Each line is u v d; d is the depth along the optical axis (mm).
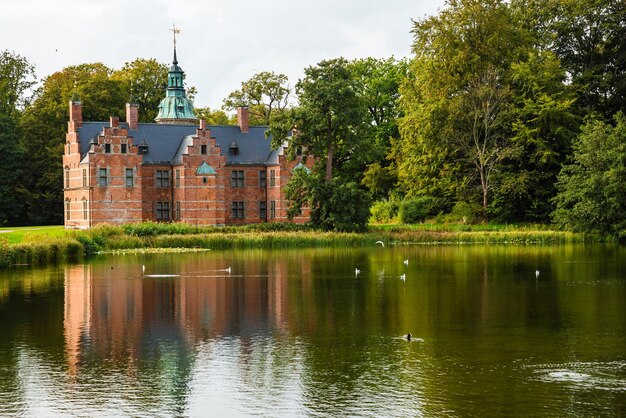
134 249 62219
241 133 87312
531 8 81438
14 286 41844
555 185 71938
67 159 81875
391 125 92750
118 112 96625
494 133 78000
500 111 76375
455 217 77875
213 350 27344
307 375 24281
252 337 29250
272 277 45094
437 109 76125
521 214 79250
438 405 21578
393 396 22312
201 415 21078
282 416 20938
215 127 86750
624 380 23609
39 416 21047
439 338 28891
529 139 74125
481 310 34250
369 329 30500
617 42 79562
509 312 33750
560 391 22625
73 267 50562
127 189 78688
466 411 21125
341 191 70625
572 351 26891
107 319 32750
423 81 80688
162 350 27344
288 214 73312
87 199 77625
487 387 23031
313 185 70938
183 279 44500
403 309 34594
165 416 21016
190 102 99312
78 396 22516
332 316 33125
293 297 37906
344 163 91500
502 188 75000
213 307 35375
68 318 32969
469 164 80500
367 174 88312
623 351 26875
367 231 71562
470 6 77812
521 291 39375
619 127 68938
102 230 64312
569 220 69625
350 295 38406
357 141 74125
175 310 34688
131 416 21031
